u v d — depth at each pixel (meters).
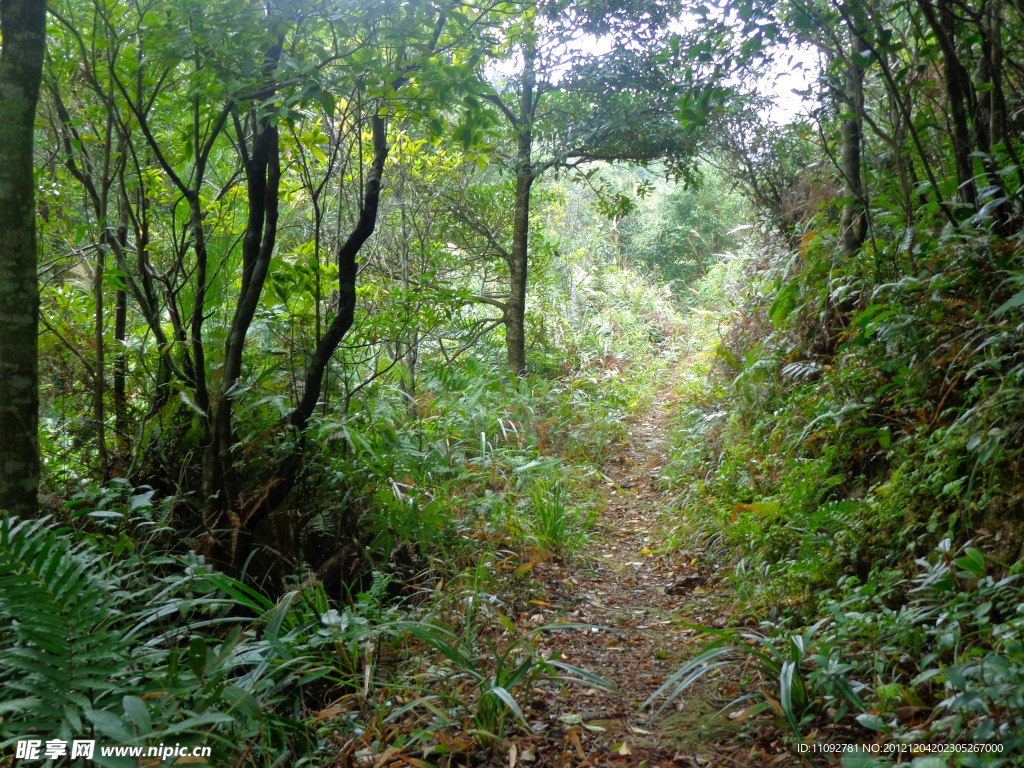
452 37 4.43
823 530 3.72
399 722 2.85
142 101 4.10
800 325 5.50
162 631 3.01
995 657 2.05
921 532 3.12
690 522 5.29
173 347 4.29
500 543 5.03
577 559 5.12
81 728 2.04
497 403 7.62
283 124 3.94
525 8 6.91
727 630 2.95
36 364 2.88
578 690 3.18
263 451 4.15
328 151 5.79
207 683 2.40
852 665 2.53
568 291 13.74
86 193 4.52
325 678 3.16
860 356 4.14
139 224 4.30
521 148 8.57
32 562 2.23
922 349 3.54
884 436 3.65
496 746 2.66
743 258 10.70
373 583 3.82
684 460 6.70
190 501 3.96
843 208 5.23
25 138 2.79
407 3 3.72
